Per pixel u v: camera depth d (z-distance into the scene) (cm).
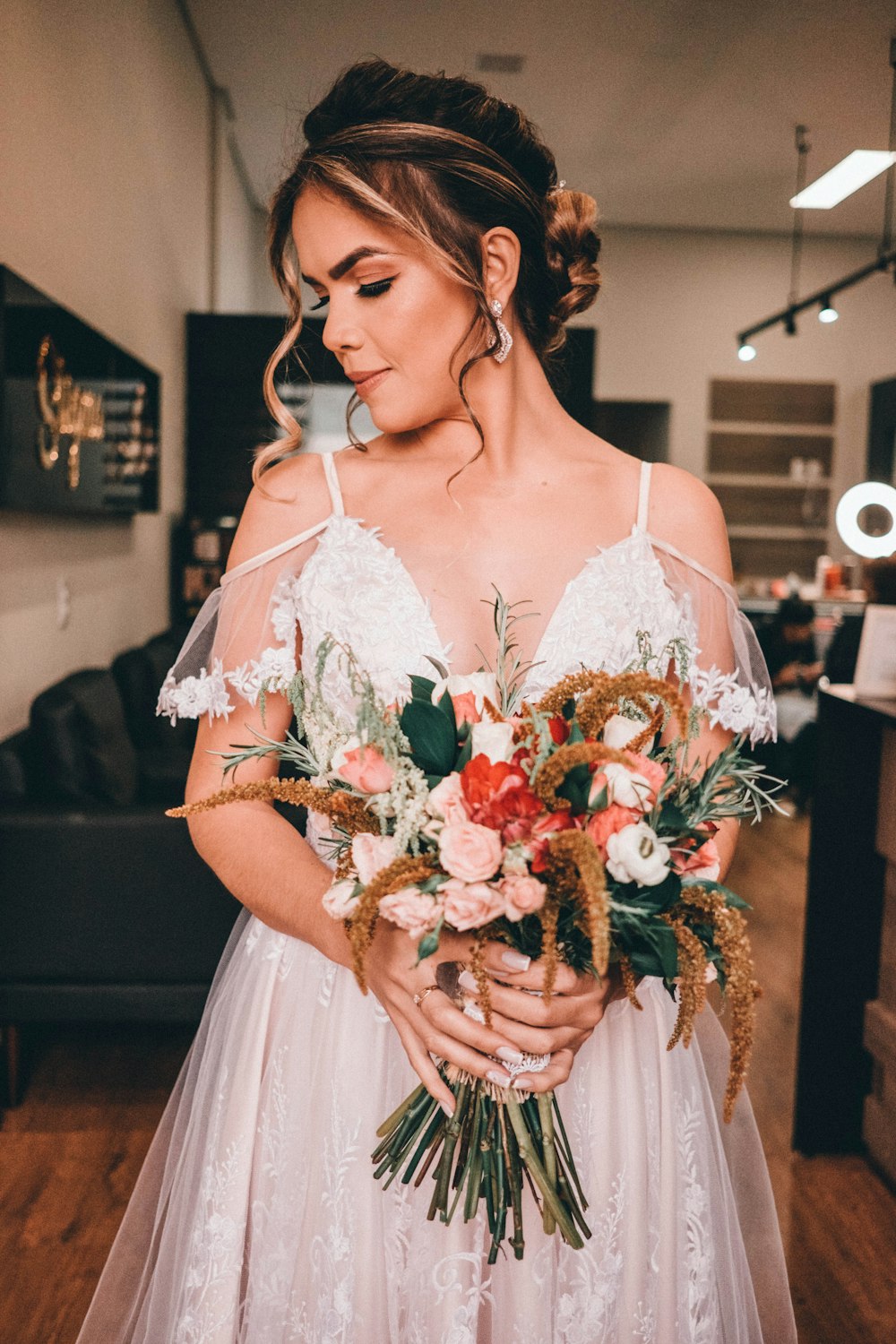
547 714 85
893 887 251
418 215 101
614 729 90
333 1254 104
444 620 109
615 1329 107
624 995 96
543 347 120
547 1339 102
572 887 81
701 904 86
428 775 86
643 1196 108
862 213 920
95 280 420
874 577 578
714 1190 120
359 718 86
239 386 684
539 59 646
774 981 362
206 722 111
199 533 654
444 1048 92
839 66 643
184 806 88
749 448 998
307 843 118
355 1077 106
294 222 104
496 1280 103
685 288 983
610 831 82
